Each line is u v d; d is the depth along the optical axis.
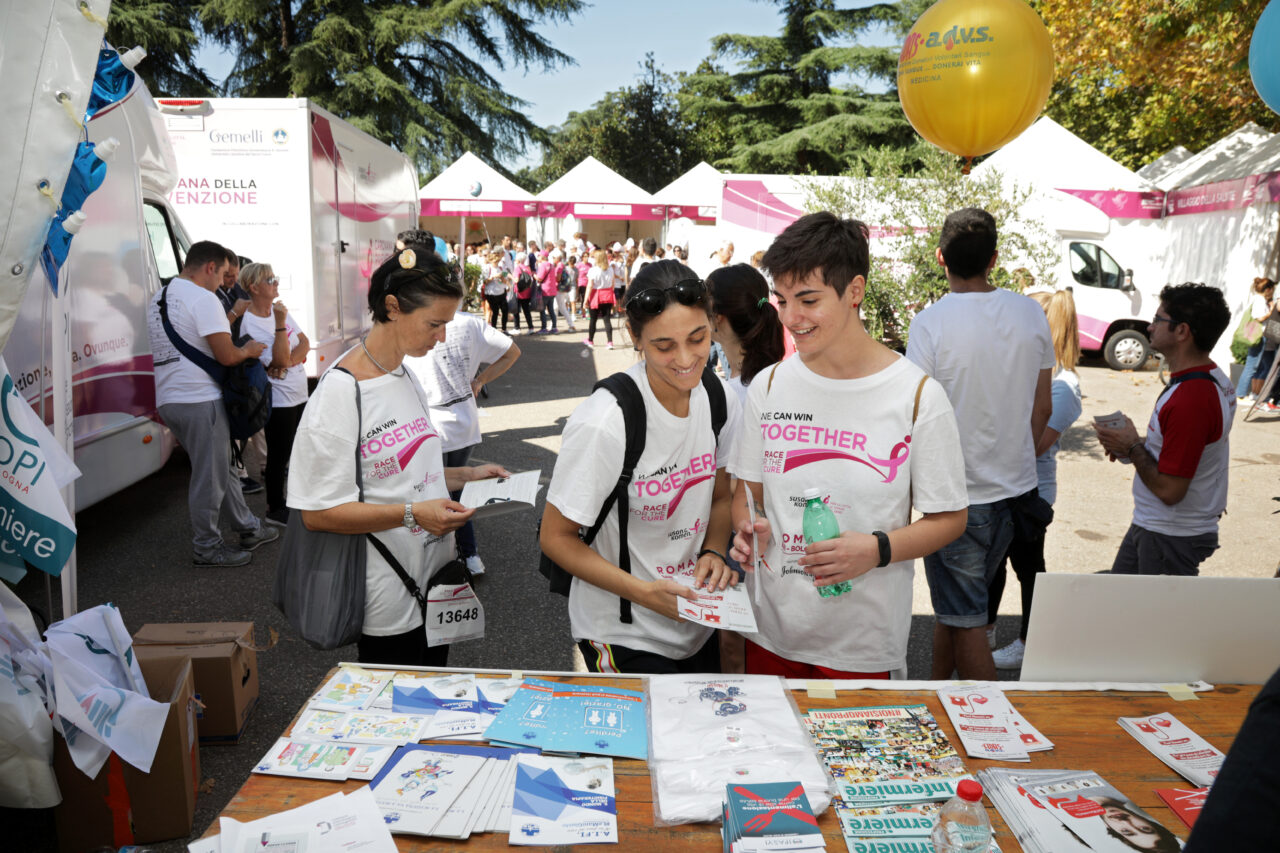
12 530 2.29
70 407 2.94
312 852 1.34
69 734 2.28
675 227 20.16
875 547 1.80
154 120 5.51
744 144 33.91
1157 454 3.05
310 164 6.65
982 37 3.55
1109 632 1.87
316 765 1.57
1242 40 9.34
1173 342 2.94
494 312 17.48
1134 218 13.18
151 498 6.16
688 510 2.04
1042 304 3.80
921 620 4.38
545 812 1.45
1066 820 1.42
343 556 2.25
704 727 1.69
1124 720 1.74
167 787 2.51
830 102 31.75
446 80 25.91
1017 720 1.72
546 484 6.72
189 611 4.28
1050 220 12.00
